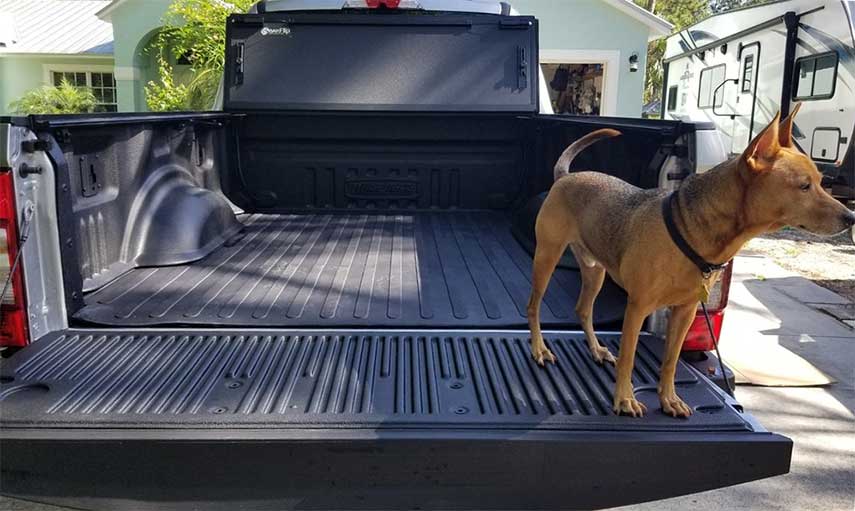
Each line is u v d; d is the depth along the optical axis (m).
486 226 5.12
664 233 2.47
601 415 2.46
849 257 10.04
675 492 2.34
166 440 2.20
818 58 10.00
